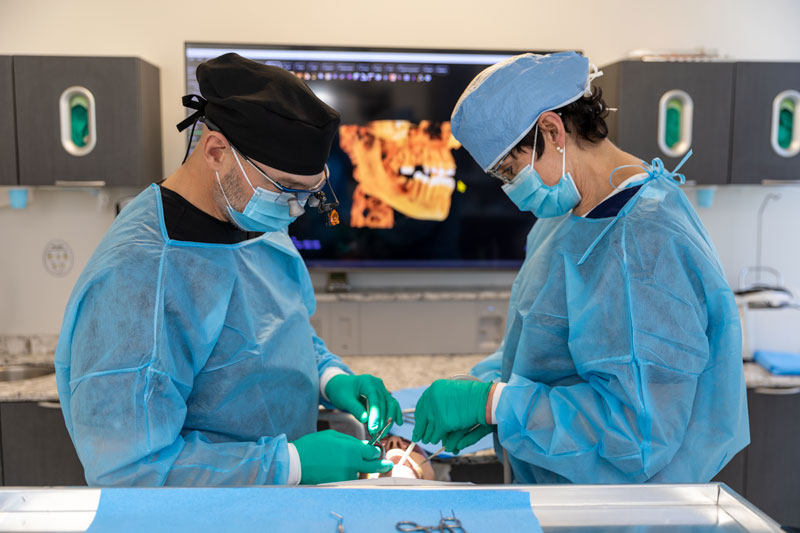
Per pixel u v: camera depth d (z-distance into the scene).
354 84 2.83
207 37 2.85
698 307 1.05
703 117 2.65
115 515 0.70
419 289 3.00
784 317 2.55
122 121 2.52
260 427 1.18
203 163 1.06
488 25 2.95
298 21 2.88
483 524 0.70
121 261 0.98
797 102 2.70
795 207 3.12
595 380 1.09
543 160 1.17
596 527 0.71
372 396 1.31
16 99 2.49
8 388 2.32
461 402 1.15
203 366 1.10
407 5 2.91
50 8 2.79
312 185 1.04
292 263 1.33
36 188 2.87
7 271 2.92
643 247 1.06
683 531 0.71
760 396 2.39
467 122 1.18
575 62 1.16
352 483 0.88
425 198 2.91
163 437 0.96
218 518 0.70
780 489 2.42
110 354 0.93
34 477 2.32
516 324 1.32
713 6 3.01
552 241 1.25
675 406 1.04
